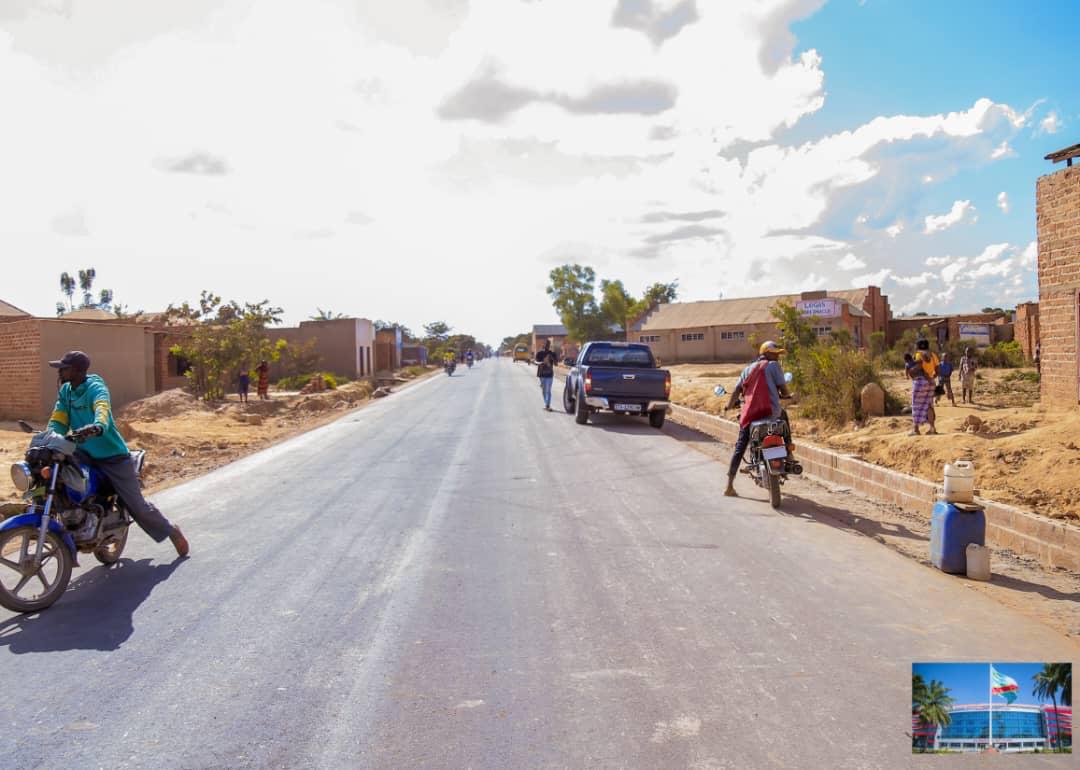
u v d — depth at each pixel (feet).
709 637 15.25
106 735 11.51
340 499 30.25
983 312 190.90
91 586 19.11
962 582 18.89
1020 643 14.79
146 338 89.56
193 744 11.21
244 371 99.96
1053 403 46.34
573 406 69.92
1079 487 26.50
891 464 36.65
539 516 26.58
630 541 23.00
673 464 38.37
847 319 158.61
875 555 21.38
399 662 14.16
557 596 17.92
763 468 28.60
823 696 12.58
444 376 188.55
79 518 19.03
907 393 66.59
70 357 20.10
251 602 17.69
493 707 12.32
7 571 20.72
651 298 285.84
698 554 21.50
